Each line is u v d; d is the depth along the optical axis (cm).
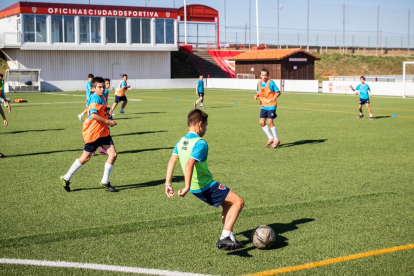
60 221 577
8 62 4606
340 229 547
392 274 428
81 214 606
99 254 473
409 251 480
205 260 458
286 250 484
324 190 728
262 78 1101
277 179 803
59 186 756
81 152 1072
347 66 6788
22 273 428
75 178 812
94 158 1004
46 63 4525
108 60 4791
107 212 614
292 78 4716
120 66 4856
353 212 613
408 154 1045
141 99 3055
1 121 1733
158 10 4809
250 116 1922
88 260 457
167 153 1061
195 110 470
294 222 573
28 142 1222
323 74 6481
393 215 600
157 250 484
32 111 2173
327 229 547
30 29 4338
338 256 467
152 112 2119
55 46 4422
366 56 7206
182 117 1892
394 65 6994
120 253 475
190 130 471
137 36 4784
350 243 502
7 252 478
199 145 450
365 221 576
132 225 560
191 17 5906
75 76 4656
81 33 4541
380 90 3528
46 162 954
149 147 1143
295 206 639
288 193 709
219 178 811
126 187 751
